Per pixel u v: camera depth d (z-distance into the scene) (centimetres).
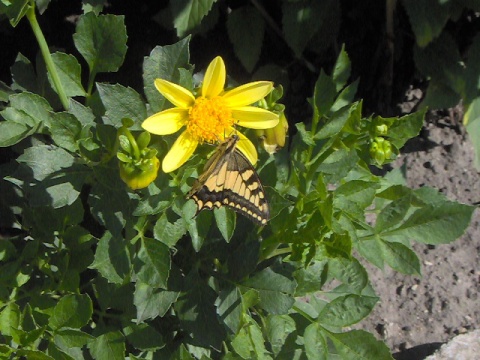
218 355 55
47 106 48
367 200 47
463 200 71
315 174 48
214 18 64
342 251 44
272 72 68
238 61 69
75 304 45
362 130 46
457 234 49
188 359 49
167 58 44
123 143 41
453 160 73
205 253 49
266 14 64
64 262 49
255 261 47
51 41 67
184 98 42
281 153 50
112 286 49
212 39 68
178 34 56
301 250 46
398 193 48
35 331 45
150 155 41
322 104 50
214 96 42
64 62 49
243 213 43
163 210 44
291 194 49
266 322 51
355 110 45
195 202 42
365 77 70
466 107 64
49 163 45
